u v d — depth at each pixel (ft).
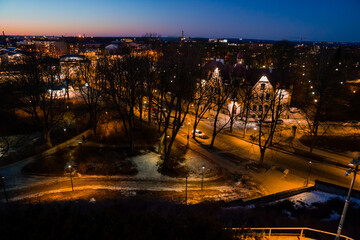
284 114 193.16
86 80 168.55
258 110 191.21
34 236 31.89
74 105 205.36
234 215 73.67
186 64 150.00
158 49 392.27
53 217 36.47
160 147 134.31
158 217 37.88
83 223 35.06
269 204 84.02
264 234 54.13
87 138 151.23
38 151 133.90
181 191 102.17
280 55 400.06
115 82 143.13
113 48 524.52
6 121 167.53
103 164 122.21
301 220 71.72
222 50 566.77
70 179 108.68
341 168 124.06
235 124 184.03
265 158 134.10
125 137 153.07
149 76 155.53
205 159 132.05
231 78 198.49
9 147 142.51
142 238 33.22
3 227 33.35
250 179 113.29
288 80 192.85
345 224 71.20
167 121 125.90
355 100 221.46
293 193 92.99
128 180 110.01
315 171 121.29
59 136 157.28
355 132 167.73
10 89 168.55
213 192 102.17
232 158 133.80
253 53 556.51
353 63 357.82
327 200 87.56
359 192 88.63
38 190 99.66
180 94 123.24
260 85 185.88
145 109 198.08
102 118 179.63
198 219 38.29
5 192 88.74
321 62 237.45
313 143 139.03
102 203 84.58
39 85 150.61
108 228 34.81
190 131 169.58
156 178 112.47
